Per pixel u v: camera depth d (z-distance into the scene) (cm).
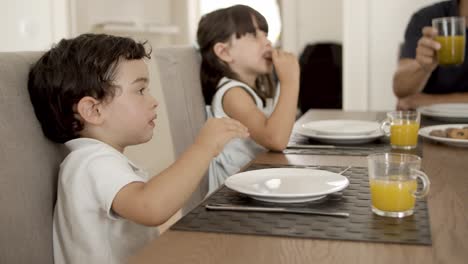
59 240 100
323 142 154
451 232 79
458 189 102
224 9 179
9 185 90
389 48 349
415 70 228
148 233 114
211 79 179
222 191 104
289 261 69
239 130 108
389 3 345
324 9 532
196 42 188
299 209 90
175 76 175
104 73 105
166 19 519
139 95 111
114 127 109
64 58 103
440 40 193
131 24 439
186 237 79
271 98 195
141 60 113
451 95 230
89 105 105
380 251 72
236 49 176
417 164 88
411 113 144
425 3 338
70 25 388
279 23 555
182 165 99
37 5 382
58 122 103
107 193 96
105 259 99
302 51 542
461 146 143
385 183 86
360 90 358
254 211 90
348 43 356
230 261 70
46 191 99
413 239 76
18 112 95
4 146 90
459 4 250
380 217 86
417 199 96
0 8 368
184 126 175
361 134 153
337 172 117
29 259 94
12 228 90
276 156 137
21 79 98
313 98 515
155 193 94
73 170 99
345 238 77
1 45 370
